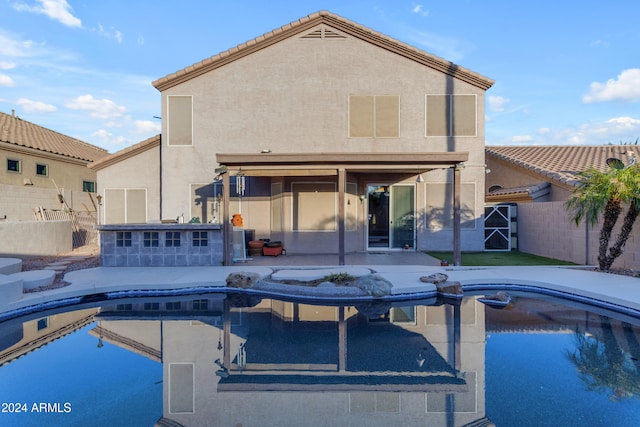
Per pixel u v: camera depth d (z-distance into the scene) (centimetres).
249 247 1346
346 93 1426
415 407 401
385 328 660
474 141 1422
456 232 1074
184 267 1096
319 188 1386
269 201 1441
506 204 1482
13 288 738
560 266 1080
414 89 1423
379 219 1477
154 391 442
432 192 1450
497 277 928
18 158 1966
